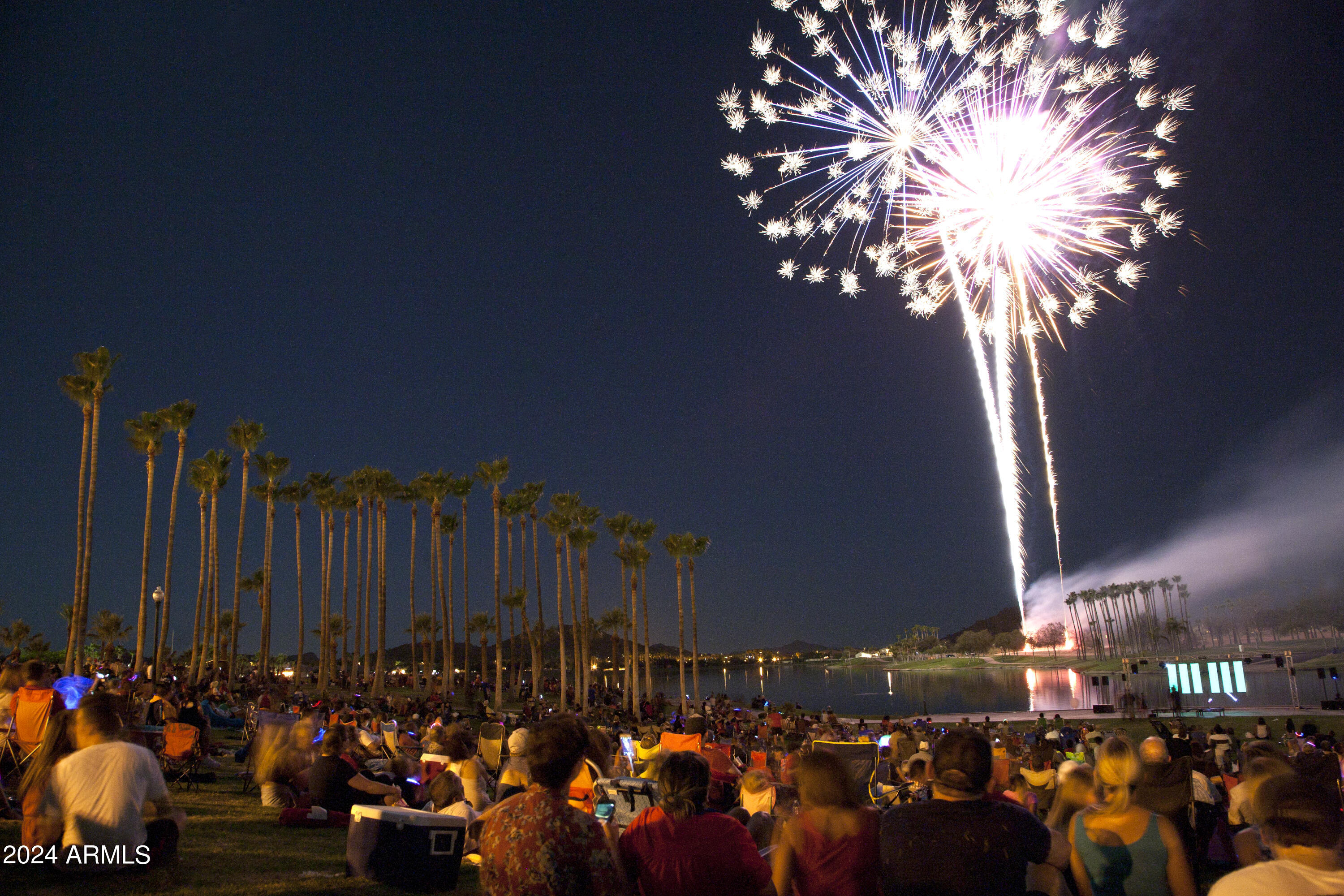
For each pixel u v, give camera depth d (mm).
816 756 4227
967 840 3838
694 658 76688
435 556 77500
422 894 6703
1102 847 4465
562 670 68375
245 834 8641
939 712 84625
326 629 62719
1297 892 3129
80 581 45188
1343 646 156125
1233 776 11367
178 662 68000
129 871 5844
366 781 9766
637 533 78062
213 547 63656
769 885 3904
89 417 46875
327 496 73188
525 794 3867
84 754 5805
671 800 4000
